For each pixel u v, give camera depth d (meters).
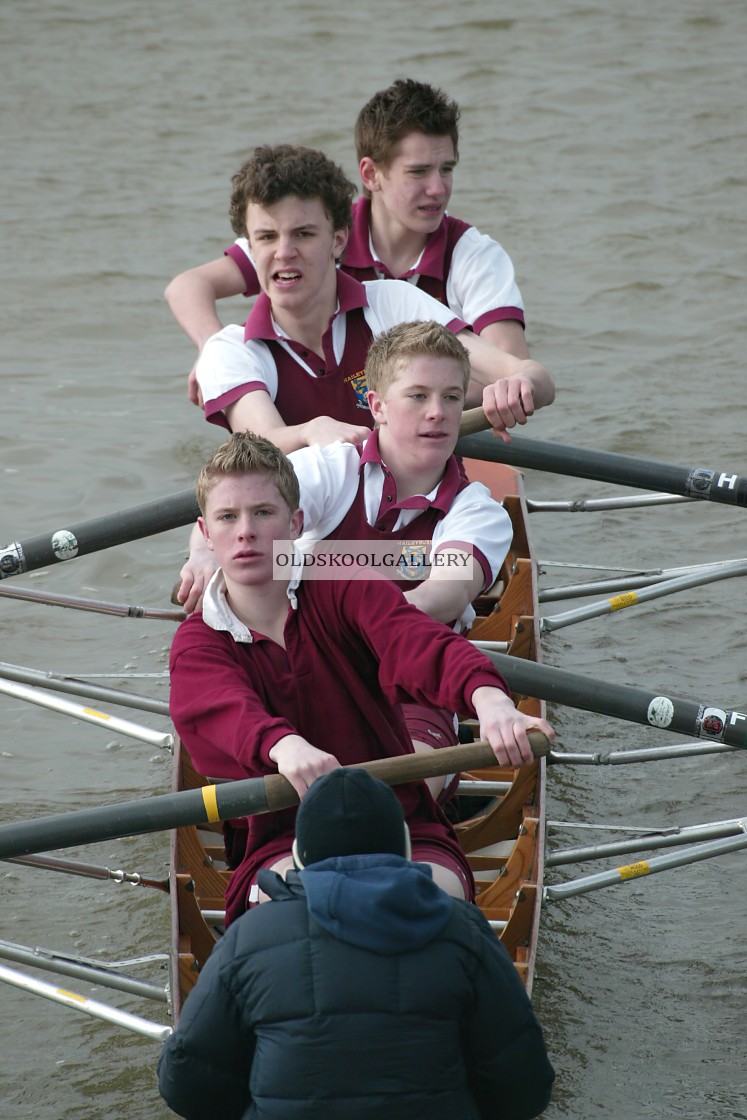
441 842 11.62
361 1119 9.12
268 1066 9.20
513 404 15.13
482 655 10.92
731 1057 14.79
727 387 34.66
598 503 21.64
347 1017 9.15
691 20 71.00
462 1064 9.41
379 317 16.89
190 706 11.23
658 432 32.03
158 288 42.25
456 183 51.38
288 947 9.29
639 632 23.95
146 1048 15.24
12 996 16.17
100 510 28.84
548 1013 15.43
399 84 18.38
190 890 13.35
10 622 24.39
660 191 50.09
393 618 11.13
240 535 11.31
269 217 15.71
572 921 17.08
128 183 52.25
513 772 16.02
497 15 72.50
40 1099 14.48
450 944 9.34
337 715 11.57
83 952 16.77
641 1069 14.61
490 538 14.20
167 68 66.69
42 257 44.62
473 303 18.84
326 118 59.28
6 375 36.00
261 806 10.88
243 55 68.19
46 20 74.12
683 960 16.34
